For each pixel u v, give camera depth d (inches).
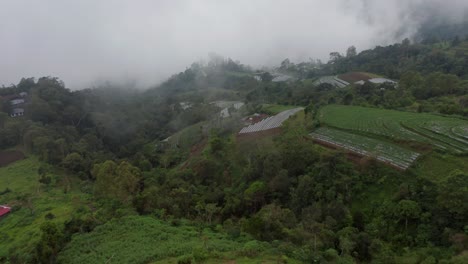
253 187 2050.9
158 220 1710.1
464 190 1317.7
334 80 5816.9
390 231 1478.8
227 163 2726.4
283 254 1254.3
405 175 1743.4
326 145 2352.4
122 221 1678.2
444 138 2132.1
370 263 1298.0
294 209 1813.5
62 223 1695.4
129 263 1259.2
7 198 2210.9
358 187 1771.7
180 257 1248.8
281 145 2411.4
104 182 2028.8
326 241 1398.9
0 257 1476.4
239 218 1947.6
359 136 2428.6
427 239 1348.4
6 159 3117.6
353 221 1581.0
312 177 1932.8
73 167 2876.5
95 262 1312.7
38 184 2463.1
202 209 1963.6
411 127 2418.8
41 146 3075.8
